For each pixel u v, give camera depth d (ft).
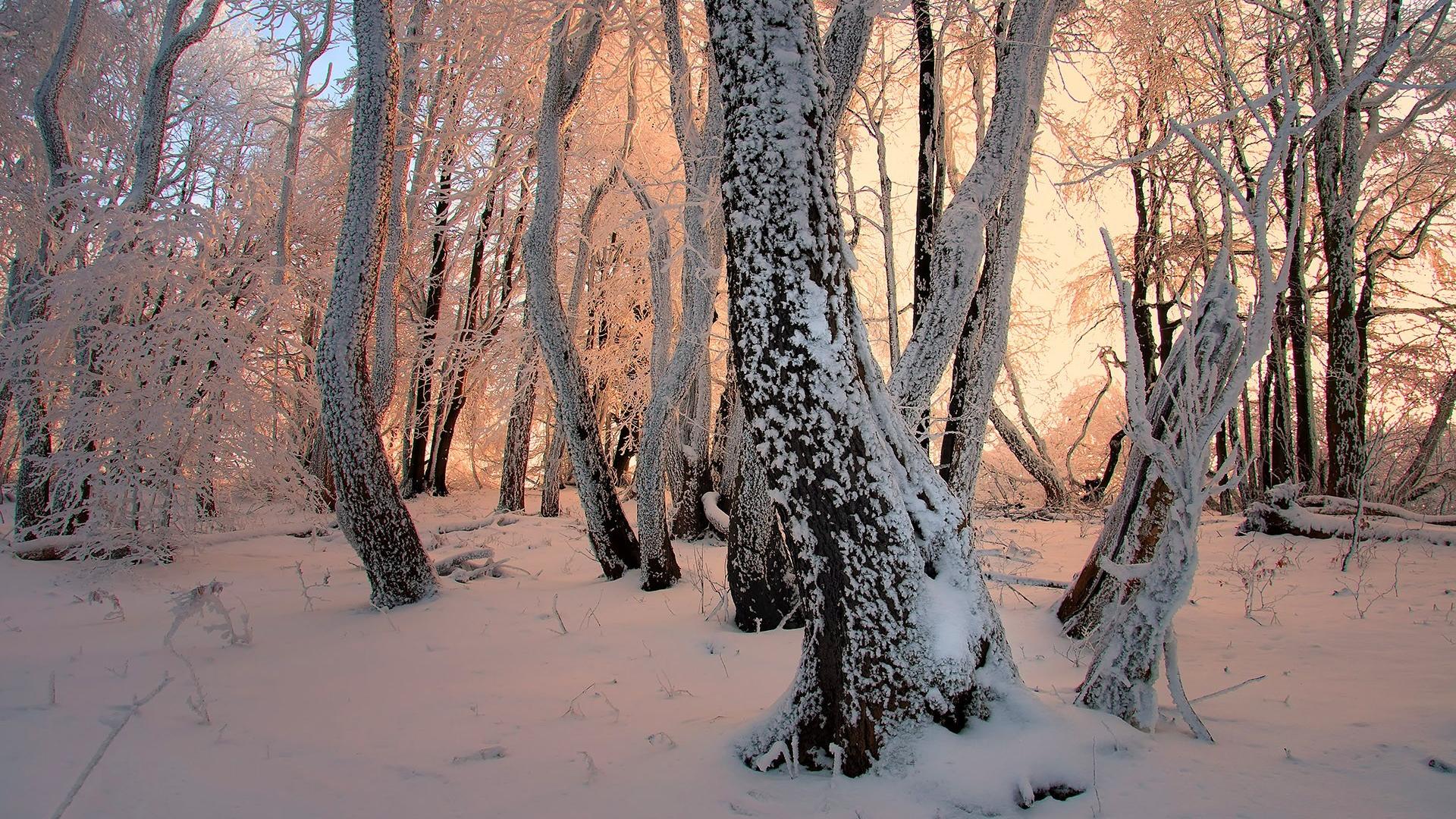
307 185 54.34
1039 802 9.02
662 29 30.32
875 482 10.46
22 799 10.04
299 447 55.83
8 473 62.34
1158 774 9.33
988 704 10.55
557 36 27.45
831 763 10.48
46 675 16.42
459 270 64.95
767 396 10.64
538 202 28.12
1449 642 16.22
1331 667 14.70
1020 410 55.67
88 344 32.37
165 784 10.71
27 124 47.29
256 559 34.83
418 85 37.14
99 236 33.17
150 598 26.61
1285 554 28.09
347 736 12.84
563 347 28.63
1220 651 16.63
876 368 11.55
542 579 30.19
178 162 53.62
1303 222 42.22
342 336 23.90
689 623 22.03
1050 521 49.55
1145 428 11.21
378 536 24.23
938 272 17.95
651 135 44.80
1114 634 11.27
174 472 32.48
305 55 43.73
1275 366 45.06
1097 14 31.99
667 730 12.67
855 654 10.27
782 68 10.59
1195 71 45.62
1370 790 8.65
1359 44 41.32
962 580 11.08
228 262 35.27
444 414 68.44
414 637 20.63
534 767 11.21
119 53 52.90
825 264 10.61
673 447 39.83
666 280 29.09
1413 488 46.34
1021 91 18.16
